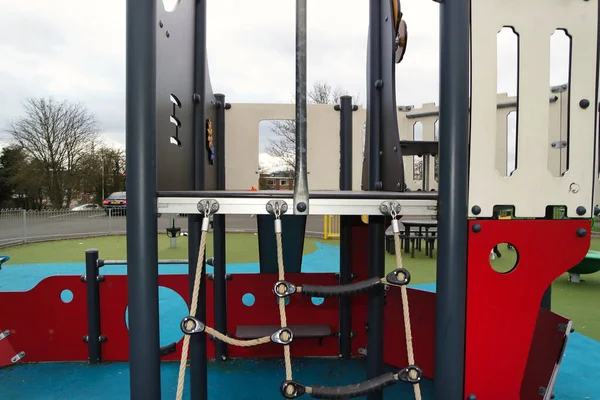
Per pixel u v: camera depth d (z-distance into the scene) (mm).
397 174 1857
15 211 10922
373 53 2109
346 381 2787
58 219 12453
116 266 7227
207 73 2693
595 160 1463
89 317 3033
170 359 3092
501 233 1411
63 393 2582
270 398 2555
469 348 1405
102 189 29922
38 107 26094
